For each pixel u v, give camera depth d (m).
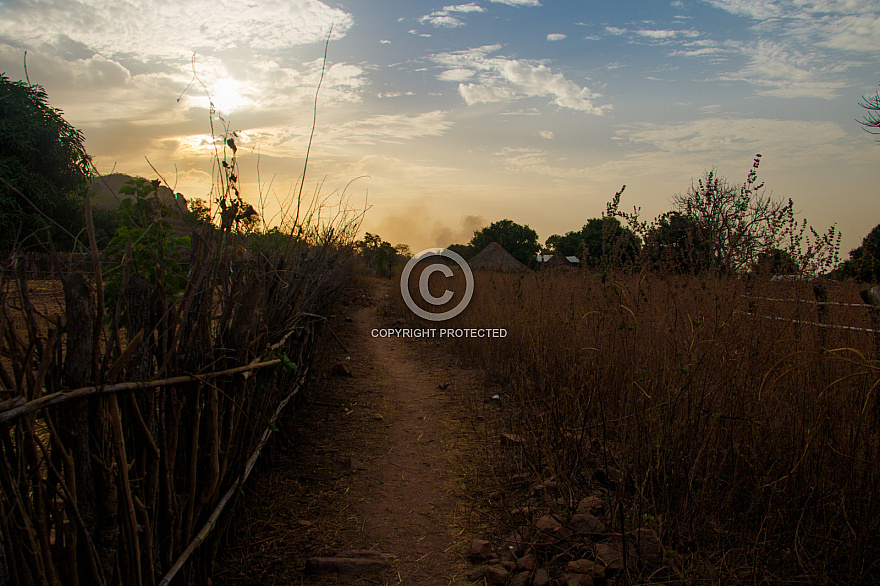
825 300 4.25
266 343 3.13
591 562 2.69
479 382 6.94
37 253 1.95
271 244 3.86
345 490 3.93
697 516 2.80
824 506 2.71
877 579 2.44
